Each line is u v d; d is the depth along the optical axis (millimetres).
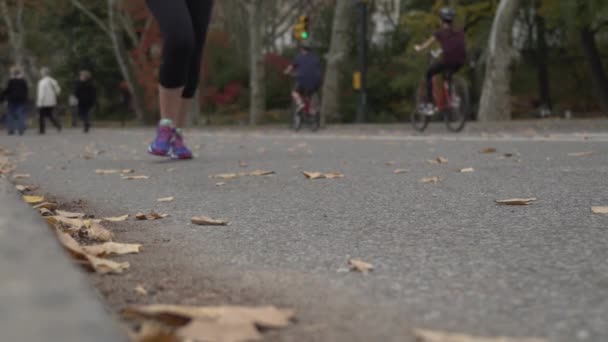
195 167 6633
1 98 23656
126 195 4578
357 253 2486
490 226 2980
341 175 5391
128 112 50938
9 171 6781
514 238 2689
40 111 24453
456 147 8922
